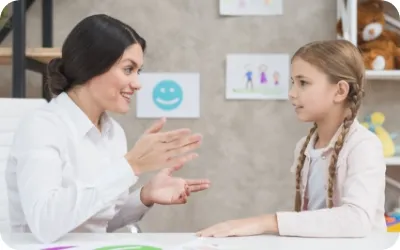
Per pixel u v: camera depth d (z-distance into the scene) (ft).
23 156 3.32
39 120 3.57
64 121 3.74
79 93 3.87
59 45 7.54
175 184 4.12
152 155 3.15
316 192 4.02
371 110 7.45
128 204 4.31
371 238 3.05
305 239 2.99
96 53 3.60
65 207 3.00
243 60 7.49
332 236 3.09
